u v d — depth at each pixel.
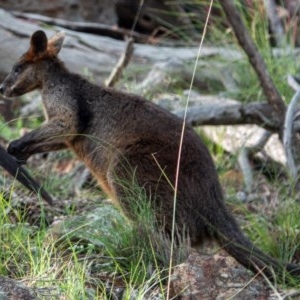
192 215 10.25
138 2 20.62
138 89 15.83
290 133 12.21
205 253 9.69
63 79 11.54
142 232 10.05
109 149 10.91
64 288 8.76
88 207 11.63
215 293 8.84
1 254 9.72
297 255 10.88
